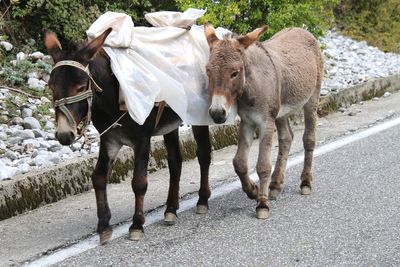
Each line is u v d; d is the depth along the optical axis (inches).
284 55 243.9
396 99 426.6
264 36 378.3
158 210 237.9
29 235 214.5
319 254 196.7
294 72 243.1
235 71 210.1
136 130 205.8
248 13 385.1
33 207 239.6
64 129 185.0
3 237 213.0
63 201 247.6
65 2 369.7
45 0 367.6
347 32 557.0
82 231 217.5
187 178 276.2
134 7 410.0
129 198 249.6
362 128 353.4
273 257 195.3
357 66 475.2
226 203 245.4
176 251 200.7
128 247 204.4
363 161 293.1
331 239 207.6
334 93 395.5
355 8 567.8
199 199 235.0
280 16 368.8
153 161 287.3
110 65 200.4
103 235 206.2
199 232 216.2
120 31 204.1
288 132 253.6
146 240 209.8
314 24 393.1
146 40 215.9
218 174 279.4
